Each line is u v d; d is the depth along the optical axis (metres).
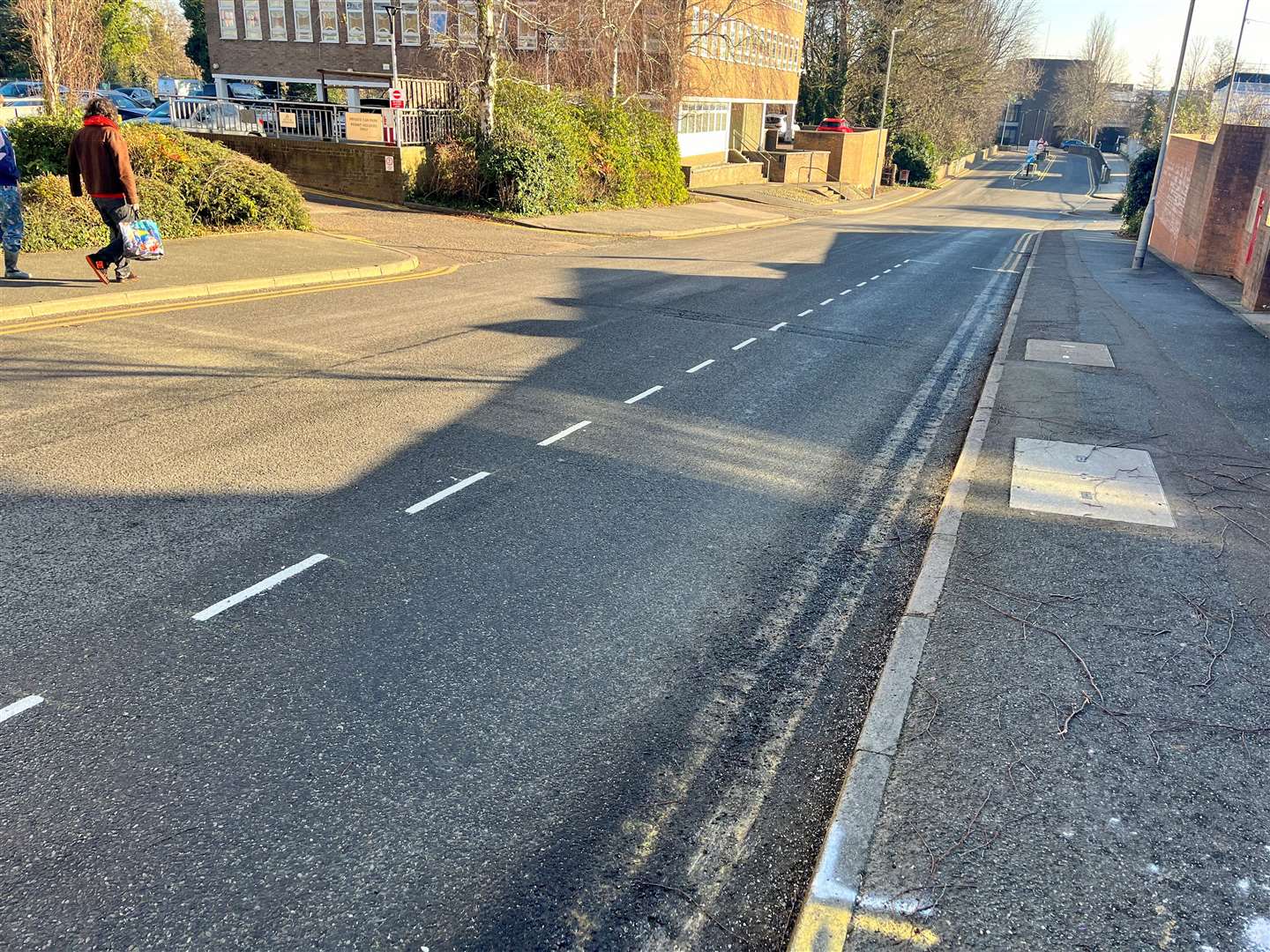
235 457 6.65
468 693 4.09
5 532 5.30
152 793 3.38
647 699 4.15
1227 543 5.67
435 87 26.38
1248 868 3.09
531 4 30.05
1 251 13.25
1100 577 5.14
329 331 10.80
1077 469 6.93
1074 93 131.50
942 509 6.07
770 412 8.64
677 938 2.93
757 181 50.03
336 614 4.64
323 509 5.87
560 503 6.18
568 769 3.67
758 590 5.23
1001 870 3.05
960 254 25.58
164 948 2.77
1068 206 61.00
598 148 30.30
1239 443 7.73
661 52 35.28
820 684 4.37
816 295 15.95
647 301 14.16
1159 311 14.80
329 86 44.06
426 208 25.08
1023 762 3.58
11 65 48.19
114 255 11.77
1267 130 19.09
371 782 3.51
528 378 9.22
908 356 11.45
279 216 18.42
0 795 3.33
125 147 11.34
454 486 6.36
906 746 3.66
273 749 3.65
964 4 69.19
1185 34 20.02
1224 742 3.74
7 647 4.20
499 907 3.00
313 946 2.80
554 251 20.05
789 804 3.56
